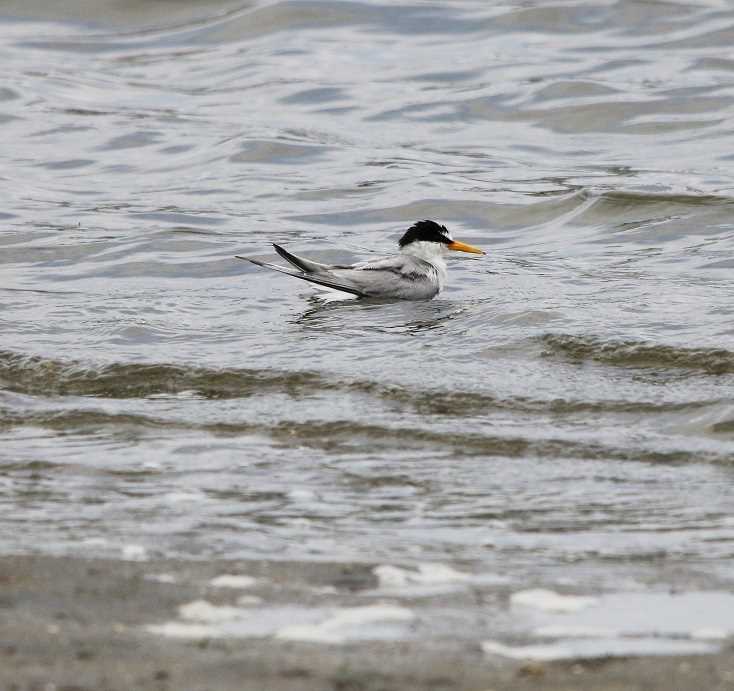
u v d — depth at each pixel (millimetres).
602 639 7691
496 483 11164
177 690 6793
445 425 12766
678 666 7258
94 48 37906
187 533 9727
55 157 28484
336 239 22922
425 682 6992
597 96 31422
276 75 34781
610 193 24219
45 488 11008
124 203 25172
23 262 21297
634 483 11094
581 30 37312
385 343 16094
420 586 8609
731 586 8602
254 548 9375
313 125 30656
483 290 19500
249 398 14055
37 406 13820
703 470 11422
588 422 12984
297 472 11516
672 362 14625
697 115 30031
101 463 11781
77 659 7195
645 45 35688
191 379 14719
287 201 25375
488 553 9359
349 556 9219
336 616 8000
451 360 15141
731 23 36719
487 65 34656
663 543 9570
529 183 25891
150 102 32969
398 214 24531
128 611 7992
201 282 20250
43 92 33562
